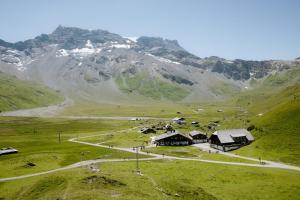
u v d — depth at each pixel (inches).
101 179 3068.4
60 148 6860.2
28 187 3201.3
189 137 7495.1
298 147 5413.4
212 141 6929.1
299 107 6815.9
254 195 3548.2
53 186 3065.9
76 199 2544.3
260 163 4963.1
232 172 4468.5
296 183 3878.0
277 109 7278.5
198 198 3189.0
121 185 3034.0
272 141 5935.0
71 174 3309.5
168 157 5659.5
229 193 3614.7
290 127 6205.7
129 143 7377.0
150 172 4407.0
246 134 6643.7
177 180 3634.4
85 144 7440.9
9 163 5118.1
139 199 2684.5
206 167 4776.1
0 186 3823.8
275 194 3567.9
